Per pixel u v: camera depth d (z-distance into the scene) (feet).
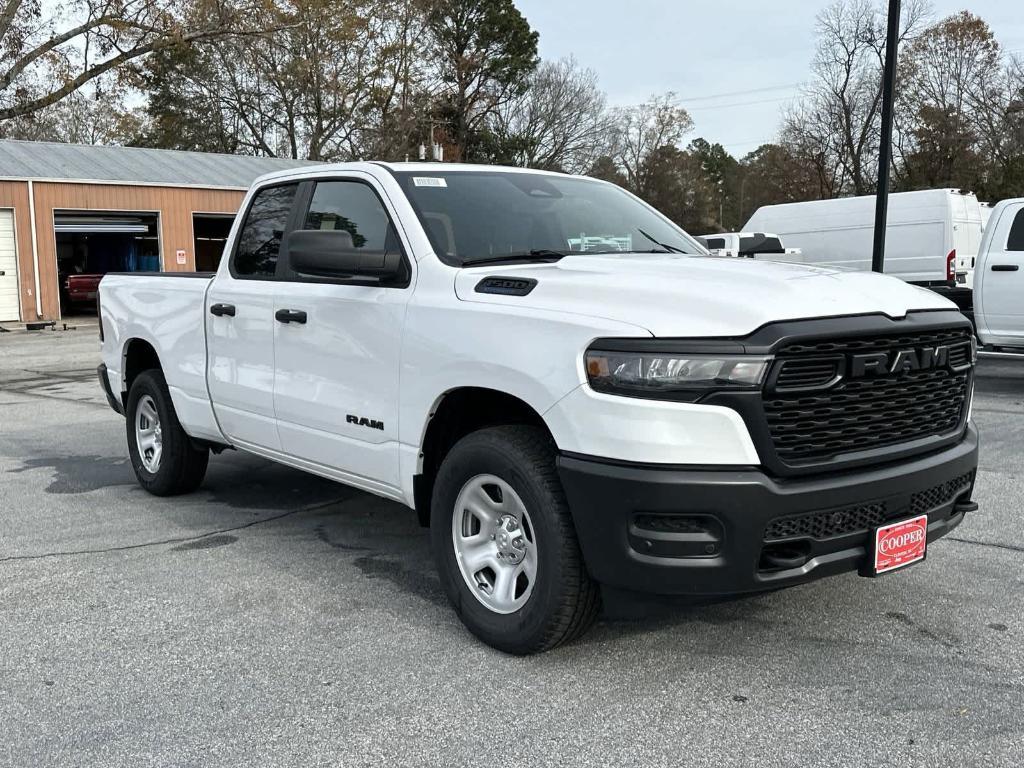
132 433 21.25
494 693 11.07
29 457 25.50
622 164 248.11
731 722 10.33
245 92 167.73
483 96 189.37
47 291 86.58
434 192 14.58
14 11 90.02
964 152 149.48
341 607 13.92
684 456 10.28
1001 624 13.09
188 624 13.30
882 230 41.75
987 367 43.73
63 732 10.25
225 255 17.80
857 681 11.32
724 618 13.34
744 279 11.69
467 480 12.46
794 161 166.50
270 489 21.40
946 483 12.07
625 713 10.55
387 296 13.74
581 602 11.44
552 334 11.24
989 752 9.64
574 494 10.89
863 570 11.30
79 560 16.24
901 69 150.71
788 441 10.59
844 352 10.83
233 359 17.17
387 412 13.70
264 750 9.83
